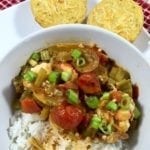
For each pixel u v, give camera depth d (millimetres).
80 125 303
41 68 310
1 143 308
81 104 303
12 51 311
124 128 296
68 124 296
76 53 314
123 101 301
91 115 302
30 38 313
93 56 315
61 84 306
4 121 318
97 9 341
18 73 322
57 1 345
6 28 345
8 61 312
